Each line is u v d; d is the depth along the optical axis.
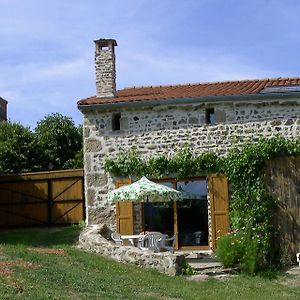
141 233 14.42
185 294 9.80
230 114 15.09
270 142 14.56
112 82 16.19
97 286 9.43
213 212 14.81
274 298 9.95
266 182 14.38
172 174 15.28
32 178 18.33
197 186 15.27
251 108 14.99
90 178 15.67
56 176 18.17
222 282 11.27
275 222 14.08
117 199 13.46
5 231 17.78
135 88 18.86
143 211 15.44
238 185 14.63
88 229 14.57
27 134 25.53
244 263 12.32
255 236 13.48
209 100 15.08
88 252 13.02
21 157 24.69
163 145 15.34
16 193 18.39
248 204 14.44
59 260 11.48
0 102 29.75
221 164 14.91
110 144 15.64
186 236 15.18
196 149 15.16
